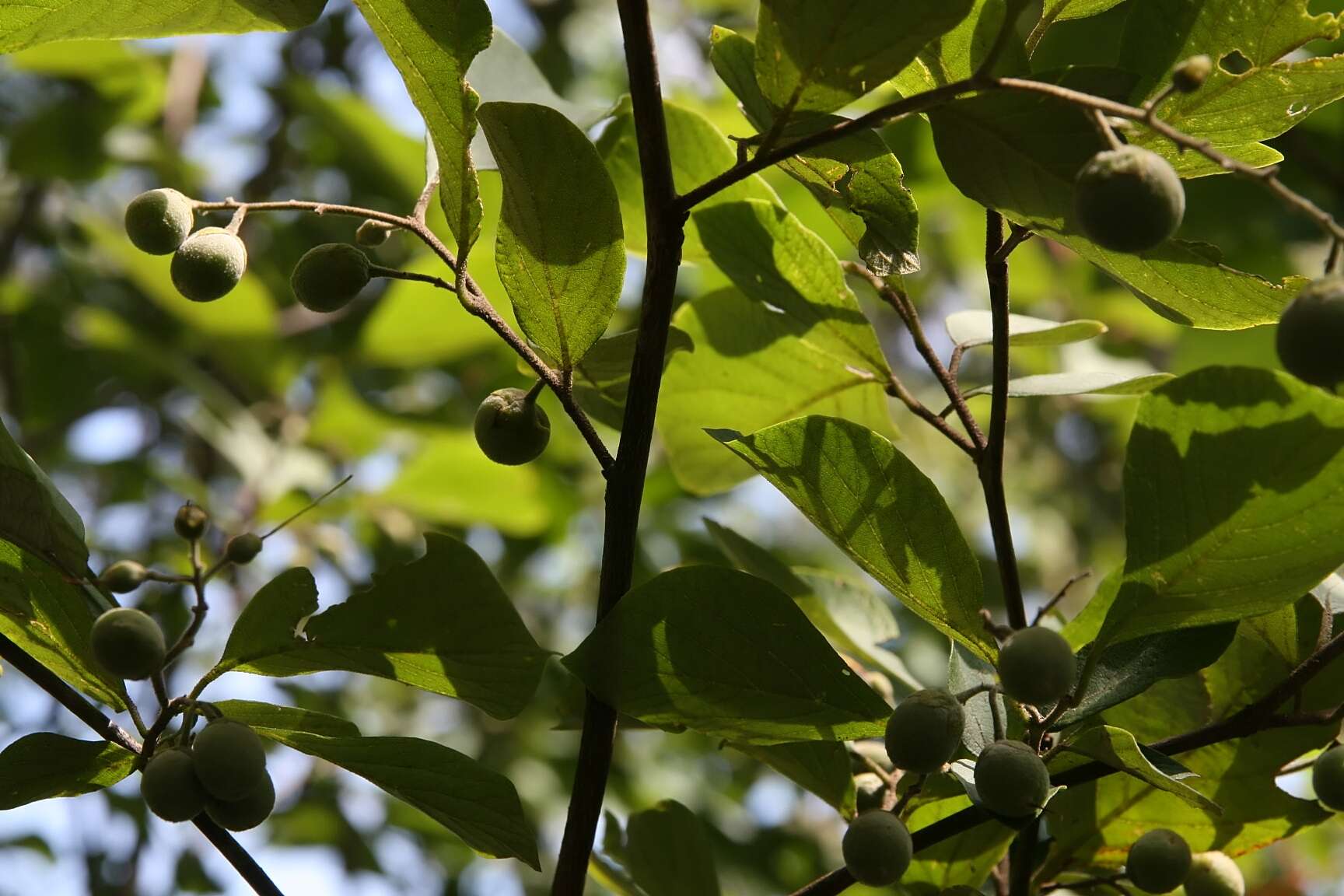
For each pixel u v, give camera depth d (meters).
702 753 1.60
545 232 0.71
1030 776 0.68
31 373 1.63
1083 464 2.06
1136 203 0.66
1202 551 0.68
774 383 0.84
